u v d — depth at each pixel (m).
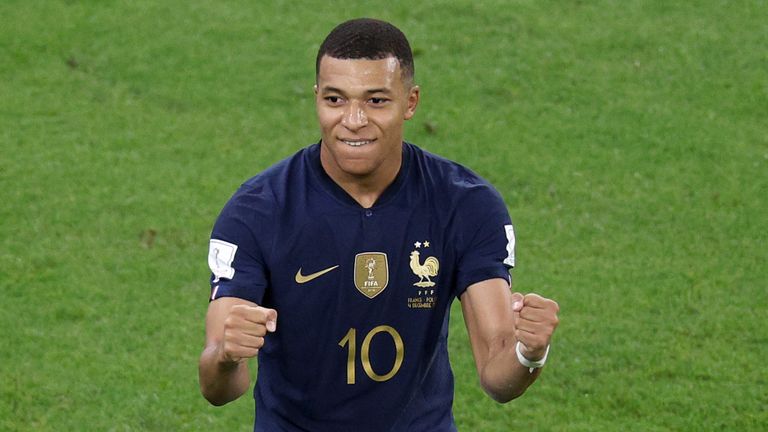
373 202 13.30
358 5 41.56
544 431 22.02
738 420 22.31
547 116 35.59
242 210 13.27
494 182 32.06
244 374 12.84
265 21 40.53
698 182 32.25
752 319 25.84
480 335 13.12
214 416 22.28
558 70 38.00
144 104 36.00
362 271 13.20
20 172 31.73
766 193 31.67
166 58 38.34
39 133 34.00
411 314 13.37
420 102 36.03
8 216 29.62
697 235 29.64
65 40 39.09
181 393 22.91
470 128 34.75
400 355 13.46
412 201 13.35
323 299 13.26
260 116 35.47
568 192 31.58
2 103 35.62
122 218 29.73
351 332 13.34
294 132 34.69
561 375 23.78
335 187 13.26
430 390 13.88
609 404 22.91
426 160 13.63
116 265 27.72
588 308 26.19
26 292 26.47
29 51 38.47
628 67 38.38
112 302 26.23
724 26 40.72
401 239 13.27
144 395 22.77
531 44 39.34
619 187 31.92
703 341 25.02
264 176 13.53
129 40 39.19
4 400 22.42
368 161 12.70
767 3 41.88
